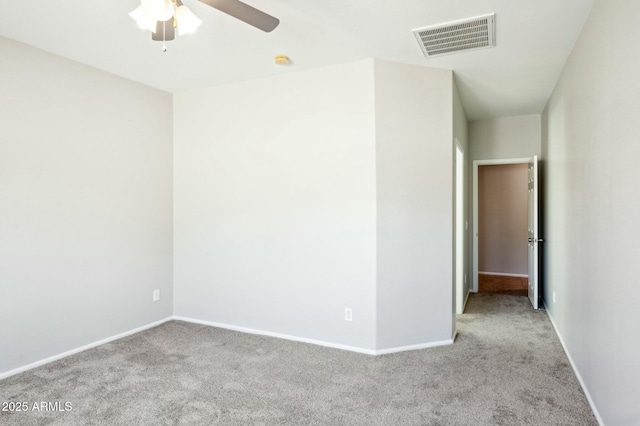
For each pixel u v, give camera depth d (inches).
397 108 127.2
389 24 100.1
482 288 230.1
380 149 125.3
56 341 121.0
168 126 161.2
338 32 105.0
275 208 142.3
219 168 153.2
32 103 114.7
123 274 142.7
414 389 100.8
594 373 91.0
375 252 125.3
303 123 136.6
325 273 133.7
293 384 103.8
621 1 72.5
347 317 130.3
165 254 160.2
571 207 119.3
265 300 144.8
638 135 64.6
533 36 107.2
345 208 130.0
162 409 91.3
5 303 108.8
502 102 177.3
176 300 164.2
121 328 141.9
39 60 116.3
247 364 117.2
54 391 100.1
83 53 120.0
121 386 102.8
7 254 109.3
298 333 138.9
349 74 128.3
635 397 66.3
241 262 149.3
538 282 183.0
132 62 127.6
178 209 162.6
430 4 90.0
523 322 160.6
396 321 128.2
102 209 135.0
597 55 88.2
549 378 107.3
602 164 85.2
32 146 114.7
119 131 140.6
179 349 129.7
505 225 274.4
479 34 106.2
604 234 83.9
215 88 153.4
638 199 64.9
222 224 152.9
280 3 89.4
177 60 125.8
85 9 93.3
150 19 71.1
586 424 85.2
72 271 125.6
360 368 114.3
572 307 117.6
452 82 134.6
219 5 71.1
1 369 107.8
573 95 115.0
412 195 129.3
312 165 135.3
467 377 108.0
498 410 90.6
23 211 112.7
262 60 126.0
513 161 207.3
